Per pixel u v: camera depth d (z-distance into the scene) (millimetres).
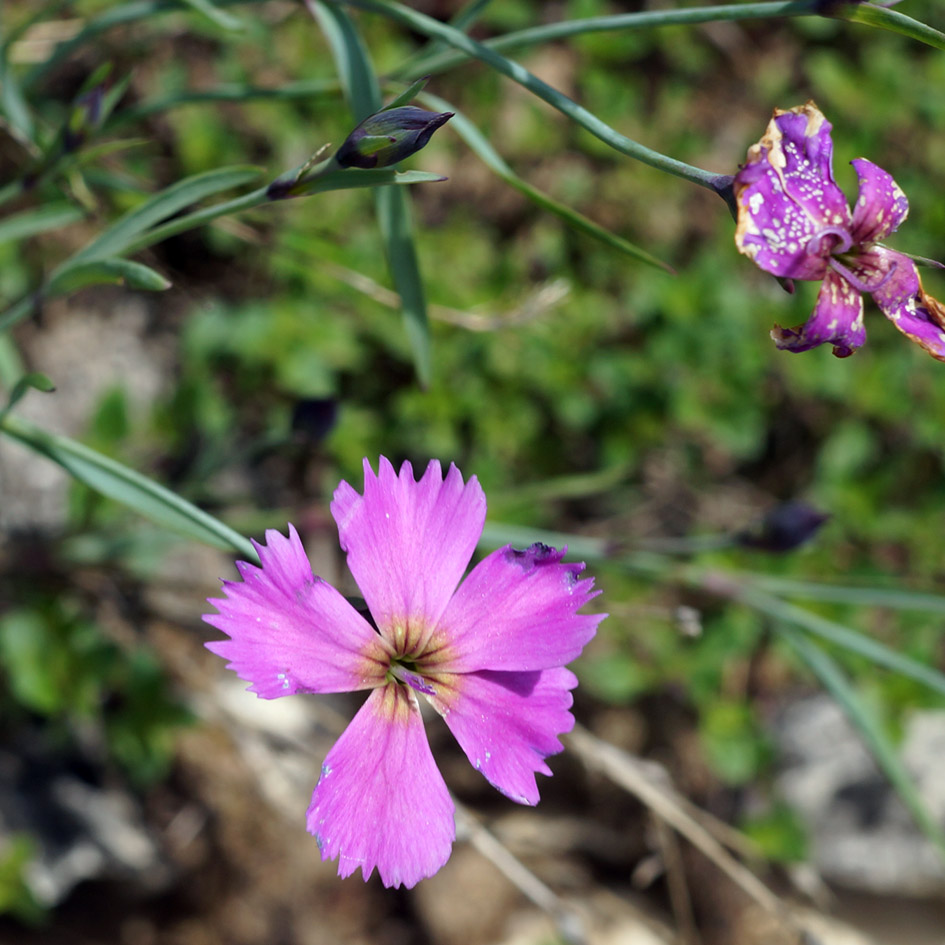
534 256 346
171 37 330
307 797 323
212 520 187
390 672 167
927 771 335
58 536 279
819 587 240
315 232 307
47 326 317
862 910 336
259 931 320
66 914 312
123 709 289
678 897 309
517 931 334
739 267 352
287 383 315
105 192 303
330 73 336
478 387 333
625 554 249
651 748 341
